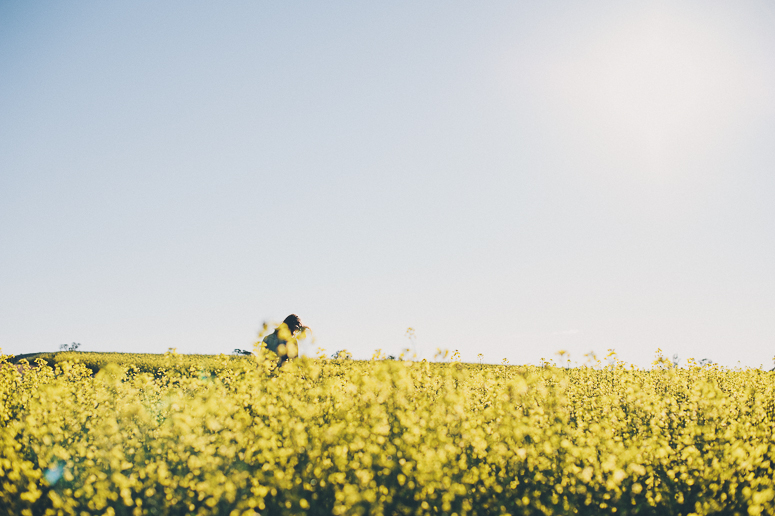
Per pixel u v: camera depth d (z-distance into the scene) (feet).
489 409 21.45
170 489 14.84
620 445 18.93
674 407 27.40
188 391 29.45
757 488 17.35
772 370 49.34
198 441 16.42
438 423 19.25
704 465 18.15
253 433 18.21
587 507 16.96
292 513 14.73
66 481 16.48
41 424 19.97
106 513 14.97
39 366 39.40
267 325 26.86
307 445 16.92
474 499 16.43
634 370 43.11
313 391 22.00
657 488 17.67
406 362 24.18
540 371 40.11
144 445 18.58
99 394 25.82
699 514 15.89
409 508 15.11
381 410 19.33
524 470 17.79
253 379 23.85
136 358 69.26
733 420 25.20
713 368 51.96
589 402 30.99
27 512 14.56
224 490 14.47
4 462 15.03
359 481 15.25
